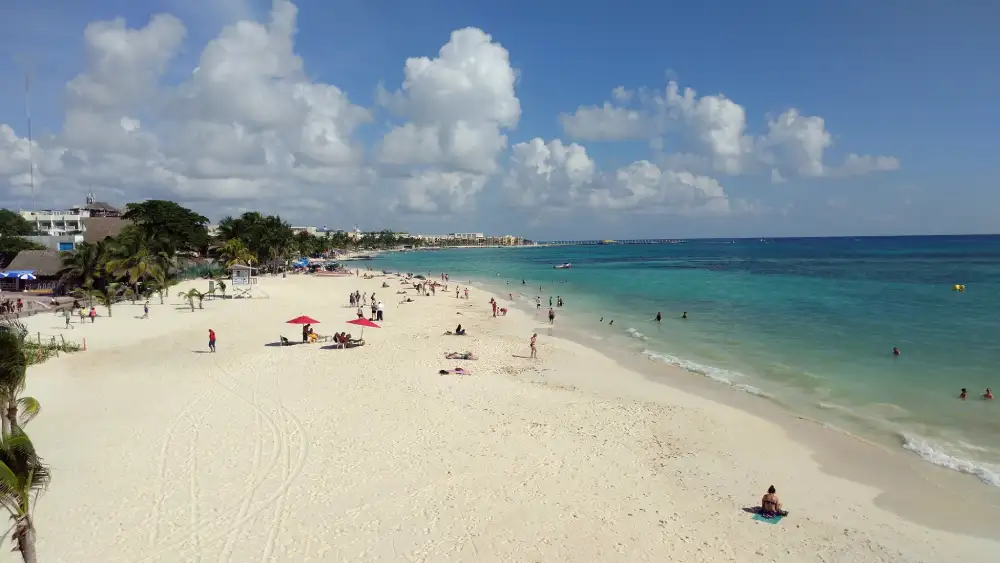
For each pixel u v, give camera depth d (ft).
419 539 42.86
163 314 156.87
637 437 64.18
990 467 56.18
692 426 67.92
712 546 42.65
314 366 95.35
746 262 481.87
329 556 40.65
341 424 66.64
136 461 55.93
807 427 67.62
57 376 87.40
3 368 39.65
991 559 41.34
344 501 48.39
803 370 93.76
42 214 401.08
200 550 41.24
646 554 41.45
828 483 53.42
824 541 43.60
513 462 56.75
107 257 186.60
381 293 228.22
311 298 205.67
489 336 127.34
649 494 50.80
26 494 34.63
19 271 195.00
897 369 92.84
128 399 75.82
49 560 39.91
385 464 55.72
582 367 97.55
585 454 59.06
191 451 58.44
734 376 90.94
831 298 191.52
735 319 148.77
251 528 44.14
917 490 51.93
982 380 85.46
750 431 66.39
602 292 230.48
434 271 414.82
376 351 108.47
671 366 98.22
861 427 67.46
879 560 41.19
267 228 355.36
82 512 46.26
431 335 127.54
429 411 71.67
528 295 222.28
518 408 73.61
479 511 47.03
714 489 52.03
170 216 290.15
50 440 61.16
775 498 47.44
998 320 138.21
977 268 339.57
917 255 520.83
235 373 90.17
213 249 322.14
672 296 208.64
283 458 56.90
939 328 128.26
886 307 165.68
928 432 65.51
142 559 40.22
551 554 41.19
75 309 162.50
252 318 151.64
